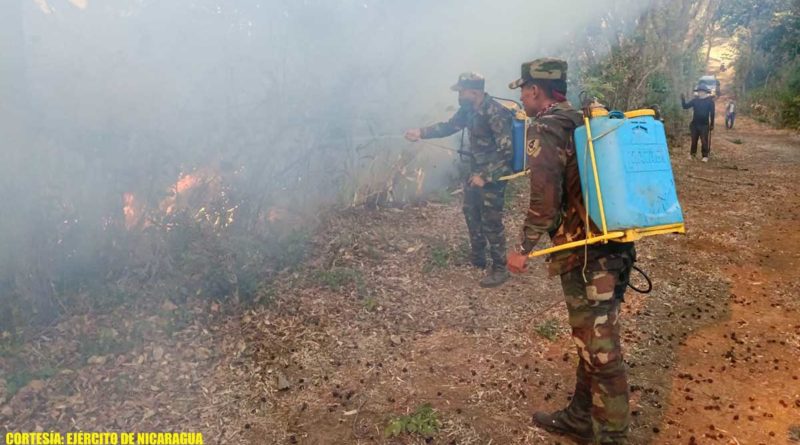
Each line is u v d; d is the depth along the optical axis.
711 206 7.63
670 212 2.61
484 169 4.46
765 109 19.52
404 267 4.78
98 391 3.08
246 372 3.34
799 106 17.56
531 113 2.88
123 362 3.30
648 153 2.59
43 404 2.96
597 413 2.64
